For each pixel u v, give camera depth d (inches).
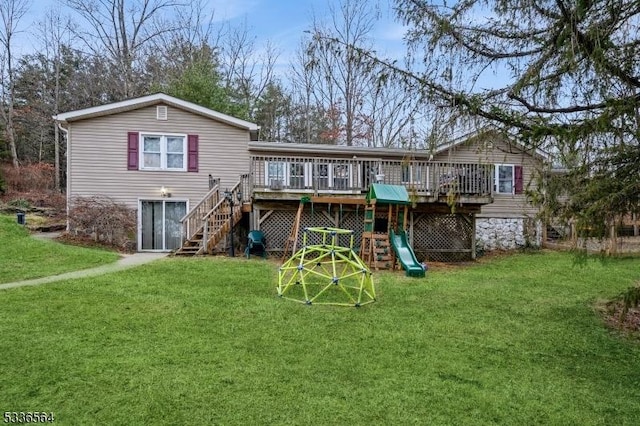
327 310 262.2
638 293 208.1
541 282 376.5
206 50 1096.2
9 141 1058.7
